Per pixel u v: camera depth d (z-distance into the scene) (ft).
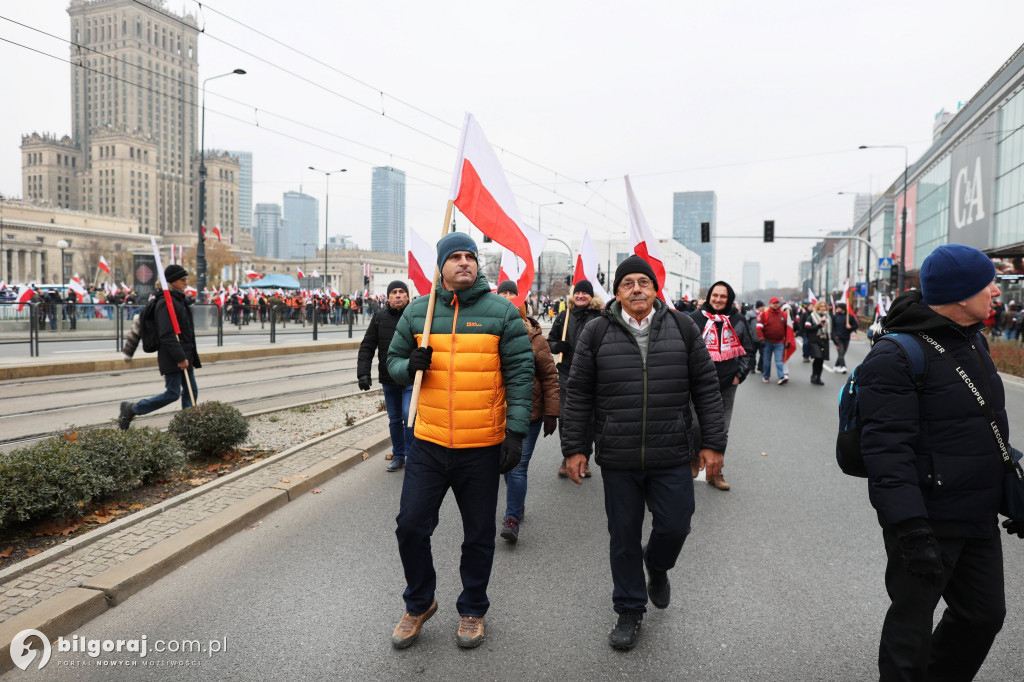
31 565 11.91
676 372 10.44
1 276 289.53
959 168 146.10
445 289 10.61
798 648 10.28
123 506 15.52
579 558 14.05
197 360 21.43
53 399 30.07
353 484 18.81
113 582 11.50
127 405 20.39
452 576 13.00
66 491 14.01
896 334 7.79
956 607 7.85
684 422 10.50
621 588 10.51
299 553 13.80
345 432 24.36
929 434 7.45
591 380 10.87
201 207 93.86
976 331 7.86
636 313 10.85
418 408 10.59
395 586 12.34
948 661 8.13
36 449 14.61
